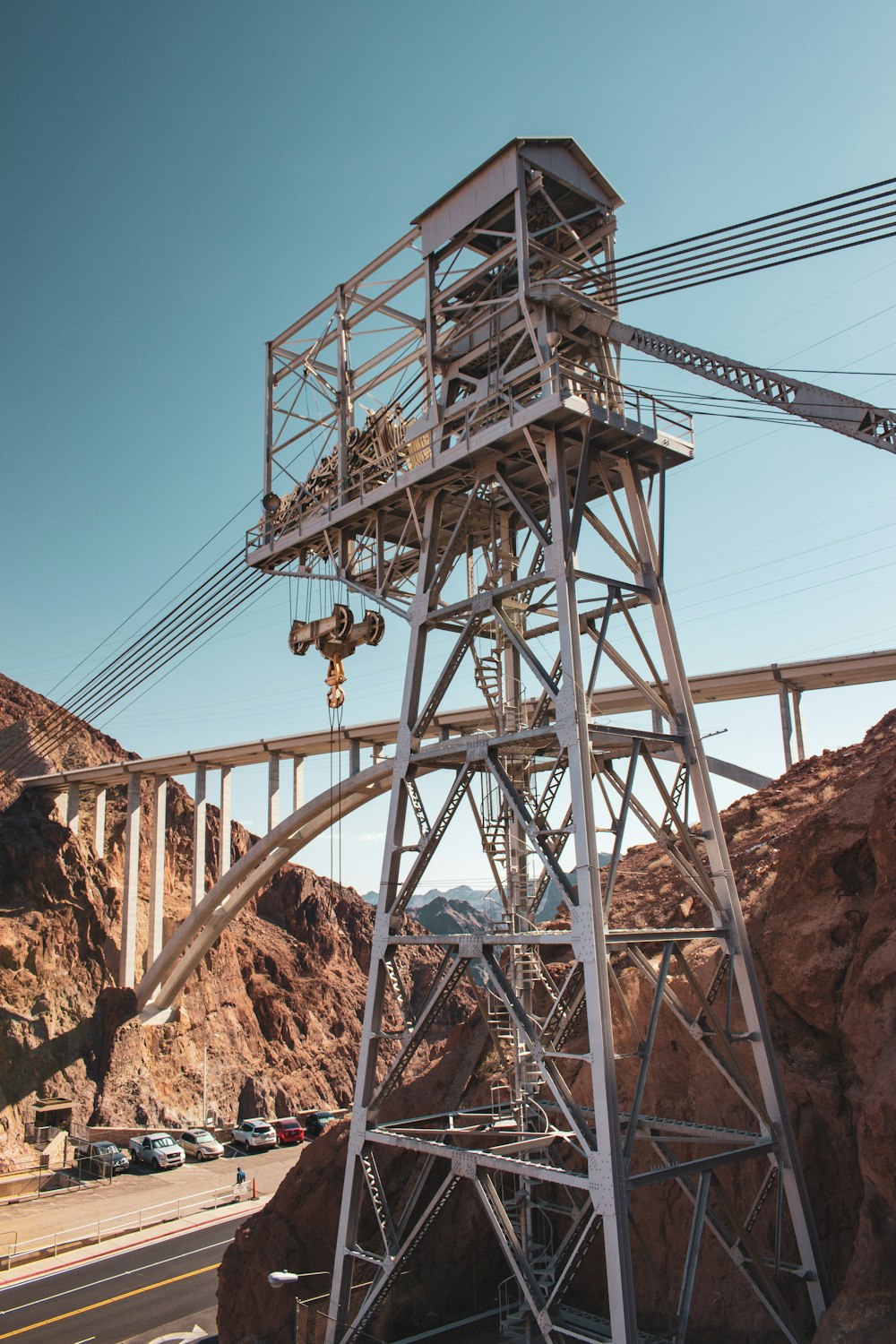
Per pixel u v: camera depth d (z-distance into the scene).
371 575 27.78
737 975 20.75
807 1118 20.52
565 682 19.97
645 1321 21.84
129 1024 73.81
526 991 23.89
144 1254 39.94
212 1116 76.31
